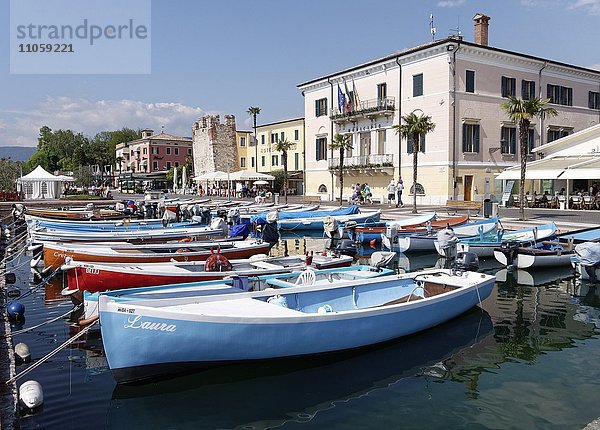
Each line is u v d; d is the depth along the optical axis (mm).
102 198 54719
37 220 27062
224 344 8359
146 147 104562
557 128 48781
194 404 7926
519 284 16312
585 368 9195
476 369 9195
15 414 7297
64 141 119500
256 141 72500
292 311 9031
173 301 9086
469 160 42938
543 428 6996
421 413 7539
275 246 26344
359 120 50281
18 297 14500
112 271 12570
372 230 25266
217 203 42562
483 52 42875
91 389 8398
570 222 27750
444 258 21344
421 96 43906
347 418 7453
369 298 11430
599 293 15086
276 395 8227
